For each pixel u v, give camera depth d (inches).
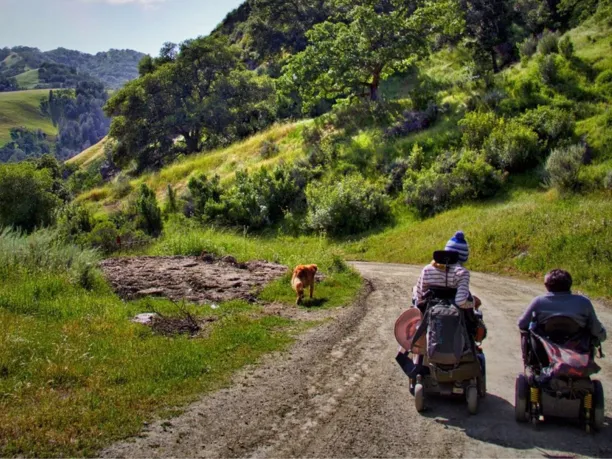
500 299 497.7
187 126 2393.0
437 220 1020.5
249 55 3152.1
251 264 619.8
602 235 652.7
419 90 1517.0
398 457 193.9
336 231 1171.3
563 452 195.9
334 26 1598.2
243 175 1392.7
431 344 221.0
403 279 630.5
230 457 194.2
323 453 197.3
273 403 244.1
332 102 1974.7
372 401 247.1
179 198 1446.9
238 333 345.7
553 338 215.0
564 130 1074.1
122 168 2667.3
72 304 383.9
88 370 269.0
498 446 201.6
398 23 1509.6
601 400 205.5
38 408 224.2
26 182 992.9
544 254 674.2
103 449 198.4
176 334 344.8
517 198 987.3
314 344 338.3
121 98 2493.8
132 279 506.0
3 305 363.6
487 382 273.9
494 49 1646.2
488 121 1170.0
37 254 478.9
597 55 1247.5
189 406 238.4
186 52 2468.0
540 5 1627.7
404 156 1273.4
